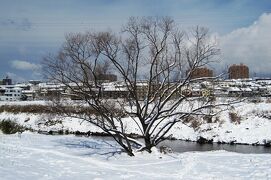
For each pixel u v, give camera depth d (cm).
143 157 2000
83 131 4225
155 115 2112
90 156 1978
